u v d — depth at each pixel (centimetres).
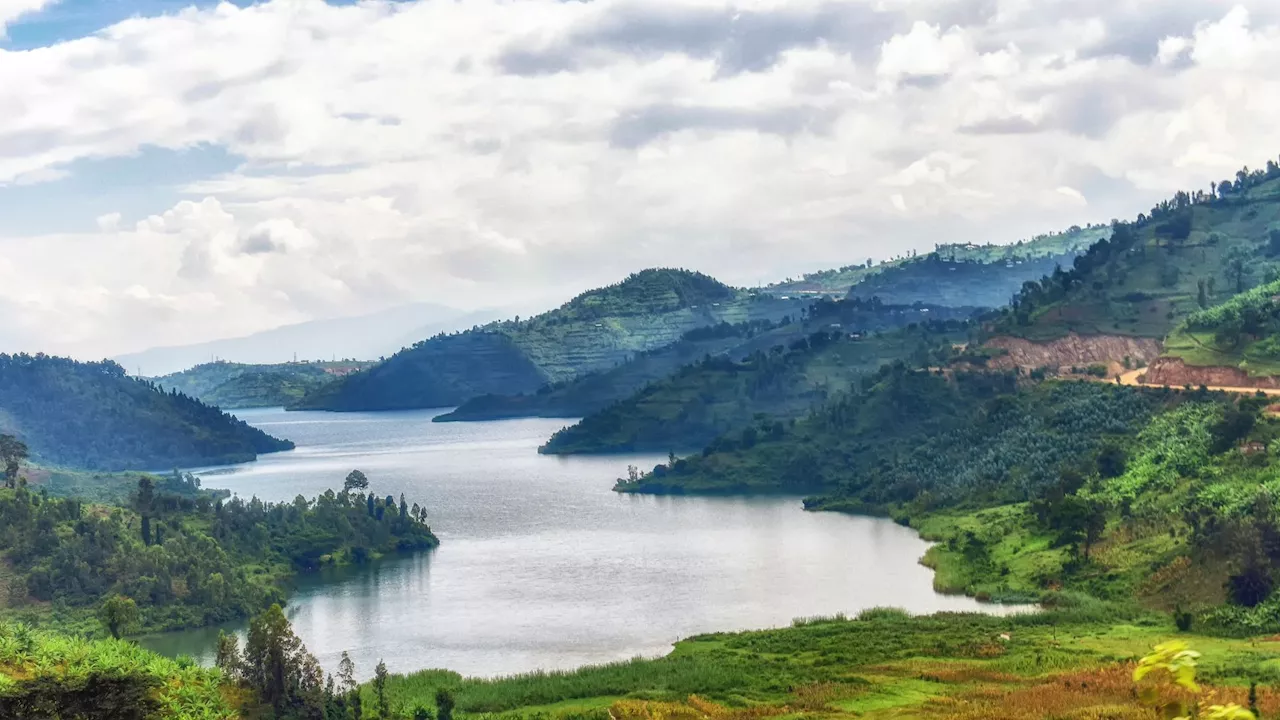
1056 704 14612
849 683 17138
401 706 17188
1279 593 19862
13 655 16038
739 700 16575
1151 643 18450
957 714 14662
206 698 16000
